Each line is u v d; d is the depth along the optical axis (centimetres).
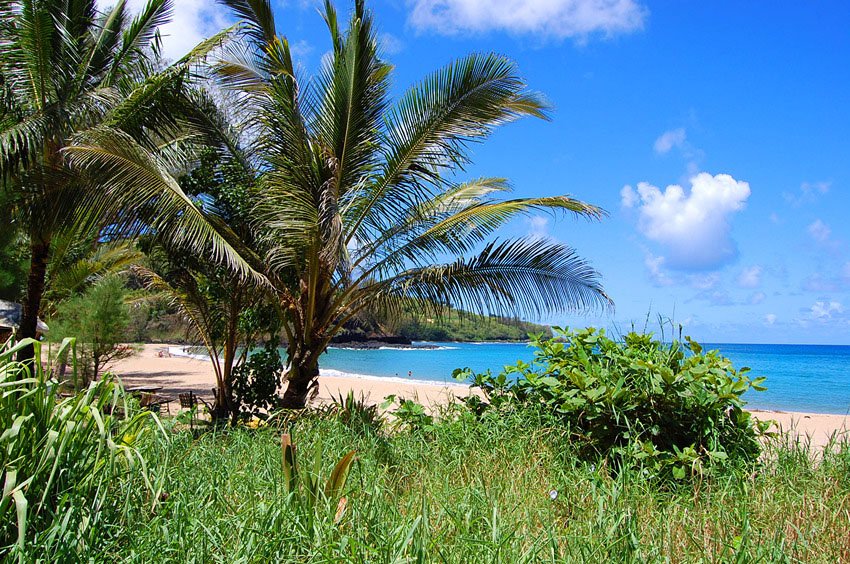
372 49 804
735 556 283
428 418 585
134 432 335
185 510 276
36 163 827
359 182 816
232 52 870
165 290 1215
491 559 262
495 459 449
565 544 300
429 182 818
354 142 819
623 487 381
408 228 849
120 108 895
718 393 505
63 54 1000
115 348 1522
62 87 1007
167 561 250
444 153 809
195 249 743
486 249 778
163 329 2642
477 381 607
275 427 586
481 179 1048
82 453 277
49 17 956
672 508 373
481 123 812
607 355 555
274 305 853
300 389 826
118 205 710
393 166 808
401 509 347
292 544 260
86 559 240
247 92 842
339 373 3450
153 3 1089
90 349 1441
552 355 577
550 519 336
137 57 1112
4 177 864
